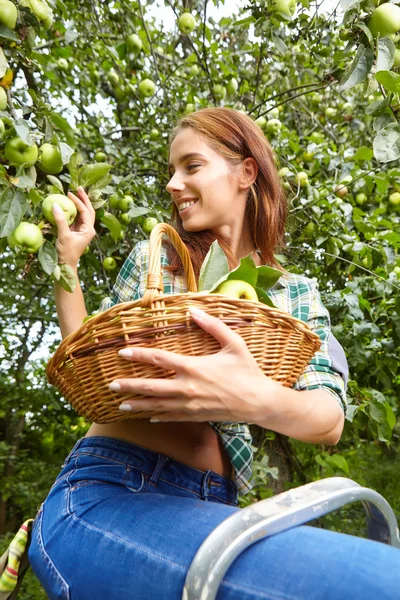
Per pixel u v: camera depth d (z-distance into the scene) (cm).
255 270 101
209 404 86
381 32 124
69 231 127
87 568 91
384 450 606
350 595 66
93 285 319
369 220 287
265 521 75
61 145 130
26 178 122
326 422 100
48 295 416
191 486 113
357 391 235
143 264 137
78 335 90
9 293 437
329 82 174
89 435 118
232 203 141
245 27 318
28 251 122
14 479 524
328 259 277
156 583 81
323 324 131
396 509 515
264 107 324
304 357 98
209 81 291
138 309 89
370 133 389
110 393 90
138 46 302
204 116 142
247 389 86
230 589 73
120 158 310
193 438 117
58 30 312
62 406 542
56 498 107
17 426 571
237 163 142
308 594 68
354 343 240
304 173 276
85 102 353
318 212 264
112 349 87
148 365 88
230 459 120
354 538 74
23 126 119
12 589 112
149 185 327
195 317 85
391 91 122
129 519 92
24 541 114
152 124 323
